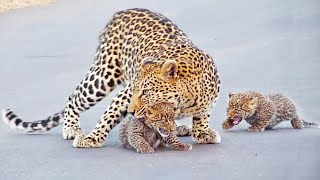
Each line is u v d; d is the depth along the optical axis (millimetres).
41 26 28734
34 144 14141
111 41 14398
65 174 12102
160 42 13633
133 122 13164
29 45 25438
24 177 12023
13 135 15031
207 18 29578
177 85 12633
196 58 13023
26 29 28203
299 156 12750
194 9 31625
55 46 25219
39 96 18688
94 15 30797
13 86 19859
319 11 28828
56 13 31219
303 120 15141
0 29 28297
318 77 18953
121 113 13633
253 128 14703
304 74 19375
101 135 13664
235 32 26375
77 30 27859
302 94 17203
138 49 13836
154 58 13023
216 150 13188
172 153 13031
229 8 31422
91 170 12250
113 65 14375
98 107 16875
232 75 19766
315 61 20906
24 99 18406
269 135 14336
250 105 14602
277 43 23844
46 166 12570
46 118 15609
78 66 22141
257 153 12961
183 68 12758
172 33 13898
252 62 21359
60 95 18766
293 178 11617
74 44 25438
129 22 14367
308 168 12070
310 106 16125
